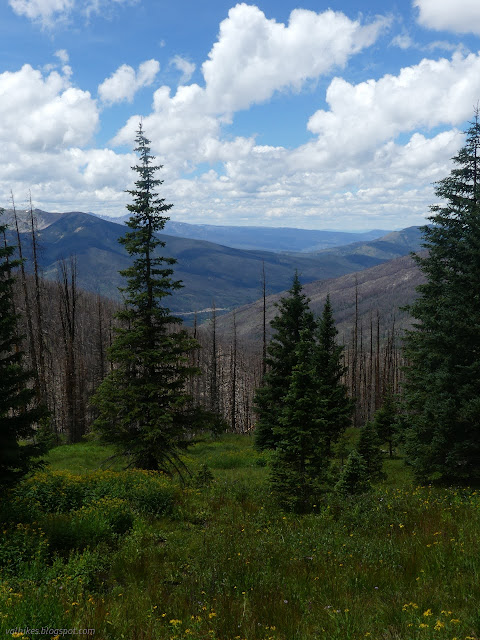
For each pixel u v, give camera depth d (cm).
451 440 1566
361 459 1286
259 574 647
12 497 1076
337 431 2522
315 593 573
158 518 1148
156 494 1286
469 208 1681
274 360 2702
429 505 974
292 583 615
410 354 1991
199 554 784
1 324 986
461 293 1591
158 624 505
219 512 1215
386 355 6638
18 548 766
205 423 1797
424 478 1672
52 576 670
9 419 1002
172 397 1755
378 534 821
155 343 1831
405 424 1995
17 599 530
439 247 1862
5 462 977
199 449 3219
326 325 2691
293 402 1373
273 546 780
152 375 1789
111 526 973
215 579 639
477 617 430
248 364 10738
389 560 659
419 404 1902
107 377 1770
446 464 1573
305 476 1293
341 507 1083
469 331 1486
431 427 1611
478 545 655
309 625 484
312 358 2558
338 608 515
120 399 1738
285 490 1277
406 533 798
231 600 559
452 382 1550
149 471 1741
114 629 494
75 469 2216
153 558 801
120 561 788
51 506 1147
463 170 1764
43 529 902
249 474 2120
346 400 2581
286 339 2659
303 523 1014
